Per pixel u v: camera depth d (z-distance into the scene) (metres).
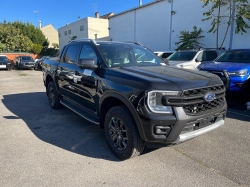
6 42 30.12
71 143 3.58
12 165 2.87
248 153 3.20
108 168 2.81
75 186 2.44
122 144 3.04
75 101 4.36
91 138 3.79
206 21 13.55
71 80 4.28
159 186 2.44
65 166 2.86
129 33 20.88
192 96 2.57
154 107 2.51
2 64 19.66
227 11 12.31
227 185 2.44
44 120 4.77
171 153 3.22
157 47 17.81
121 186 2.44
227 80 5.66
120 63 3.57
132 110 2.67
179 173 2.69
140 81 2.68
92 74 3.52
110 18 23.47
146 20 18.56
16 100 6.88
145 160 3.01
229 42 12.35
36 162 2.95
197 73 3.17
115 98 3.04
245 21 11.48
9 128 4.26
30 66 20.56
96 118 3.68
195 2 14.10
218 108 2.97
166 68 3.43
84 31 30.67
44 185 2.46
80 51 4.21
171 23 16.14
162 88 2.51
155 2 17.20
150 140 2.57
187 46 14.05
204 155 3.15
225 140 3.66
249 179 2.54
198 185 2.45
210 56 9.36
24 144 3.52
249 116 4.96
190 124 2.60
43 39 41.47
